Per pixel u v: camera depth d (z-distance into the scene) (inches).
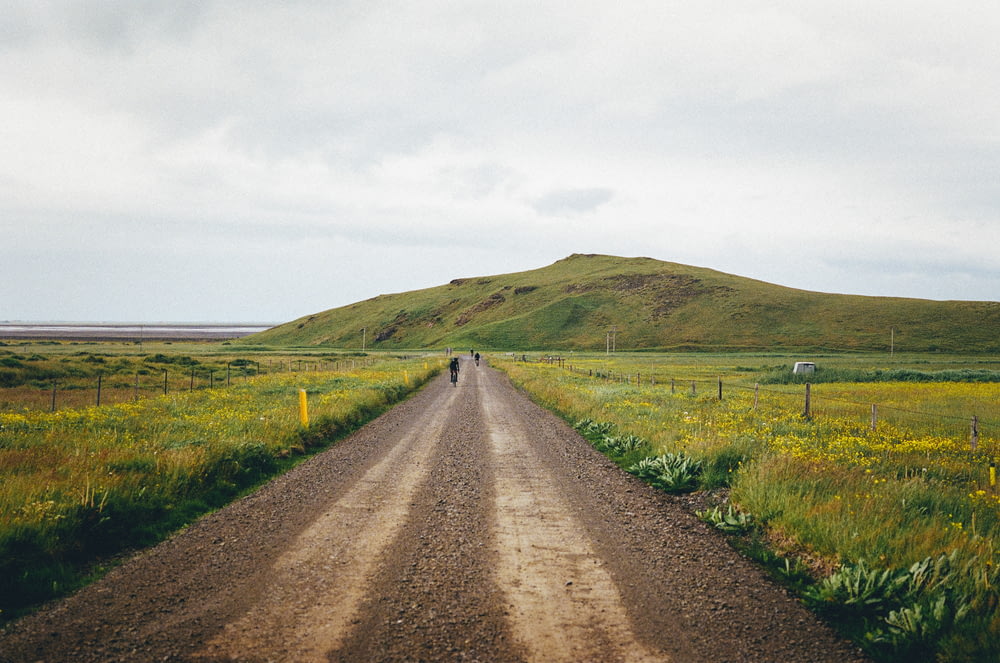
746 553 238.1
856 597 181.8
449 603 186.2
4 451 358.0
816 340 5280.5
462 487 355.6
